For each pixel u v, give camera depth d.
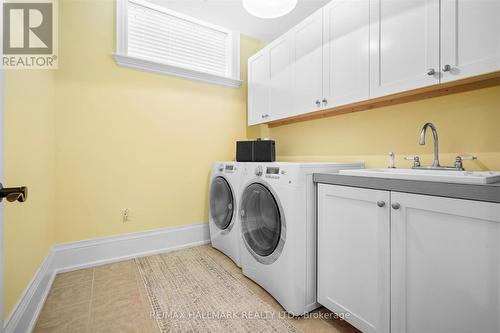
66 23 1.98
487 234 0.81
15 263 1.14
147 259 2.25
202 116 2.67
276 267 1.55
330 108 1.81
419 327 0.99
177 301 1.59
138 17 2.37
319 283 1.46
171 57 2.54
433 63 1.20
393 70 1.38
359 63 1.56
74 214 2.03
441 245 0.93
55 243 1.95
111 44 2.17
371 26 1.49
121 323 1.38
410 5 1.29
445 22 1.16
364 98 1.53
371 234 1.17
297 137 2.56
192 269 2.05
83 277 1.89
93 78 2.09
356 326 1.23
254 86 2.68
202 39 2.74
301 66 2.04
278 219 1.54
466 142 1.36
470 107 1.34
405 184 1.02
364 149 1.91
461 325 0.87
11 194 0.75
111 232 2.19
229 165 2.24
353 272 1.25
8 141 1.11
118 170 2.21
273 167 1.63
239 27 2.75
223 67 2.89
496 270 0.79
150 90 2.36
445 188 0.90
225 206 2.29
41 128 1.62
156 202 2.41
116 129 2.20
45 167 1.71
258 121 2.62
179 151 2.53
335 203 1.35
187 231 2.57
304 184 1.46
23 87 1.32
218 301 1.59
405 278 1.03
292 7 1.59
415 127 1.59
